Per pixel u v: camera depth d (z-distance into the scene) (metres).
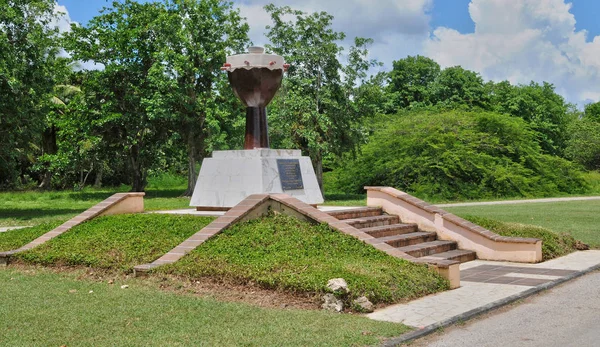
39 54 21.41
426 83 47.62
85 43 32.06
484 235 11.38
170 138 33.16
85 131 31.56
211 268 8.19
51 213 21.69
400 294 7.53
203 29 30.58
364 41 28.11
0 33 20.11
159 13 31.11
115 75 31.92
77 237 10.83
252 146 12.16
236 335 5.83
